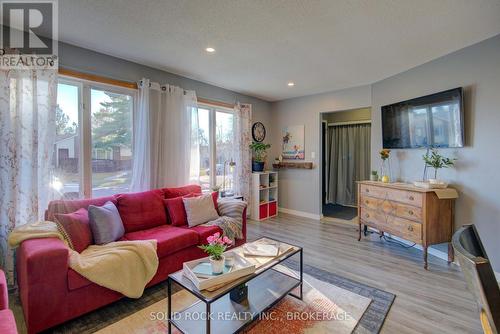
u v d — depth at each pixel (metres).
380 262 2.88
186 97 3.67
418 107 3.19
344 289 2.29
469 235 0.93
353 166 6.08
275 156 5.52
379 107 3.98
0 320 1.19
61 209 2.36
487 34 2.47
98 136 2.95
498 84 2.47
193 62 3.21
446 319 1.89
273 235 3.86
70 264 1.77
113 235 2.31
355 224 4.50
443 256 2.99
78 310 1.80
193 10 2.08
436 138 2.97
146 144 3.20
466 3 1.96
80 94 2.81
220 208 3.26
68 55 2.68
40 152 2.40
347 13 2.11
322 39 2.58
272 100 5.42
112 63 3.01
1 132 2.21
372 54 2.95
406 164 3.51
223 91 4.43
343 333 1.73
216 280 1.54
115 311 1.99
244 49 2.83
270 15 2.14
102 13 2.12
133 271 2.00
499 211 2.48
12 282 2.23
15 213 2.25
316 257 3.02
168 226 2.87
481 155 2.61
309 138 4.96
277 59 3.11
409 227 2.91
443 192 2.72
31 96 2.34
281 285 2.05
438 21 2.23
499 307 0.64
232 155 4.68
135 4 2.00
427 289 2.30
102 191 2.99
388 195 3.20
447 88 2.94
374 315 1.92
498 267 2.48
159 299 2.15
